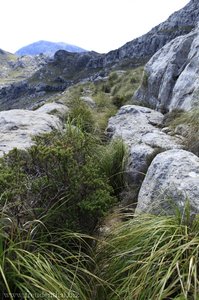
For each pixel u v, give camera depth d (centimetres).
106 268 375
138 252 367
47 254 340
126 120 1202
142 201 522
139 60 11825
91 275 358
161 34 11512
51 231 396
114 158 773
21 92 18325
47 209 400
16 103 17038
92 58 16588
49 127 908
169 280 336
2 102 18650
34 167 426
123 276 361
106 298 346
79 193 416
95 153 761
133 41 13525
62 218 411
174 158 532
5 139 767
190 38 1498
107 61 14838
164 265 340
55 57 18700
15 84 18888
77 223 409
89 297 344
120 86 2764
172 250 332
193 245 351
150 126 1080
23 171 427
